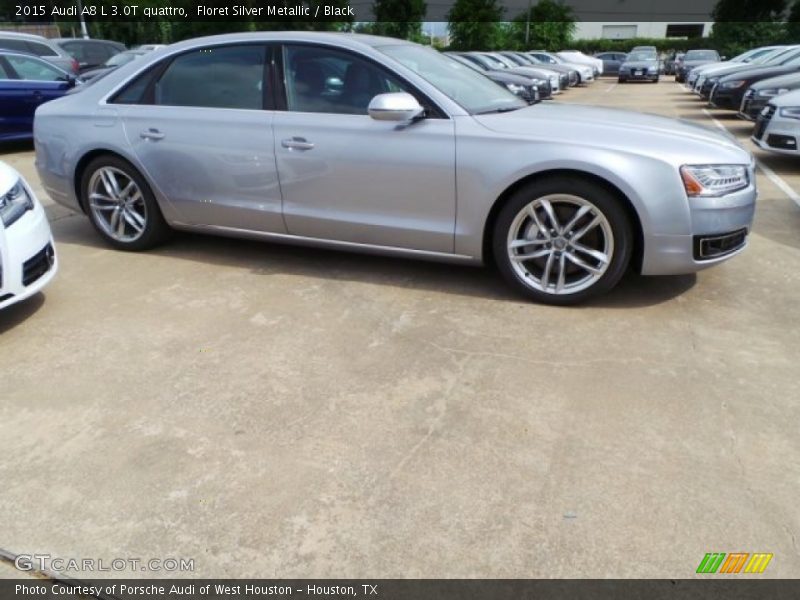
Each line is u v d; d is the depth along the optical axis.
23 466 2.34
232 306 3.68
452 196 3.56
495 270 4.12
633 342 3.13
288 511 2.10
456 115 3.55
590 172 3.25
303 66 3.90
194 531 2.03
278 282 4.02
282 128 3.88
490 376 2.86
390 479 2.23
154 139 4.27
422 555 1.92
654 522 2.02
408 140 3.58
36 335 3.36
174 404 2.71
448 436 2.46
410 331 3.31
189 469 2.30
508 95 4.19
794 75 9.87
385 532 2.01
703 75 16.05
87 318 3.55
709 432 2.44
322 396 2.74
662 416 2.54
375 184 3.71
